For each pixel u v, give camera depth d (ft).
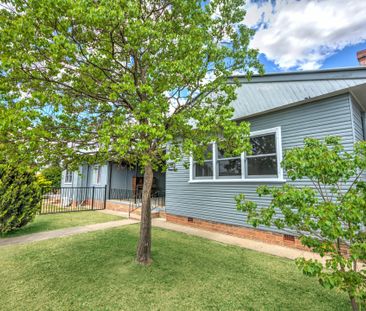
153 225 25.45
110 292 10.07
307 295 10.02
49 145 11.48
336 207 6.20
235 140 11.42
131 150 11.81
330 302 9.48
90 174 45.27
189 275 11.87
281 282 11.23
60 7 8.58
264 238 18.71
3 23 9.75
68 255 14.60
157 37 10.47
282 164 8.00
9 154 10.29
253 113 20.45
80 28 10.06
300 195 6.54
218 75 14.07
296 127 18.19
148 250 13.50
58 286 10.57
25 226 23.32
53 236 19.53
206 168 24.21
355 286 6.25
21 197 20.92
